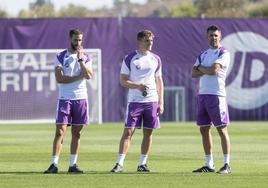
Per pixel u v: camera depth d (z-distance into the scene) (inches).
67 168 1454.2
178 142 2123.5
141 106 1379.2
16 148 1923.0
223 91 1371.8
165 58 3191.4
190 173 1349.7
